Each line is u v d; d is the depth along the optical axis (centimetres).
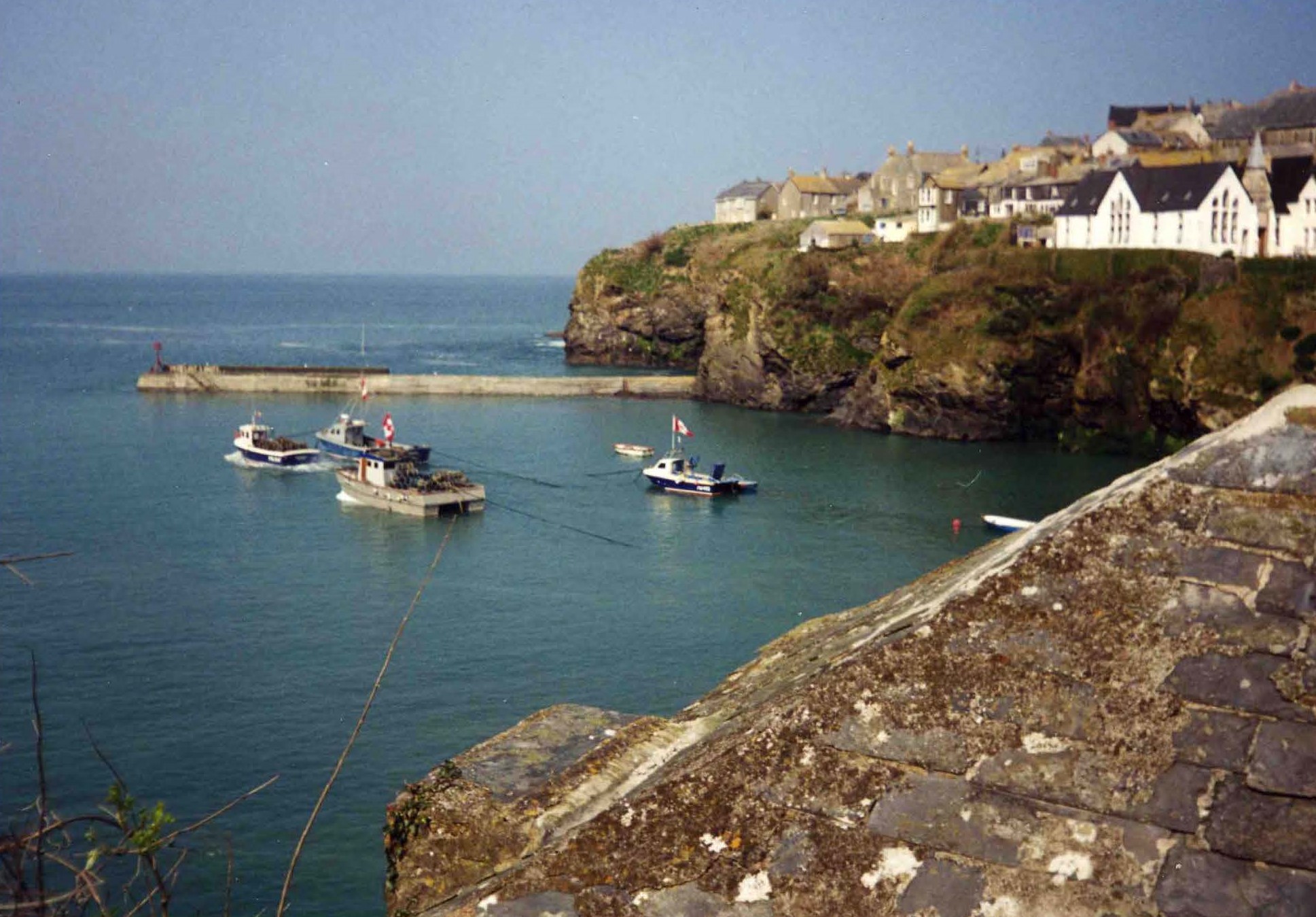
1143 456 9694
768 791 439
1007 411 10438
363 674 4512
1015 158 16112
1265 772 395
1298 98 14125
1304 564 419
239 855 3084
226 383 12950
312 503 7725
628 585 5903
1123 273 10656
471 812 538
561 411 11981
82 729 3903
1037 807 411
